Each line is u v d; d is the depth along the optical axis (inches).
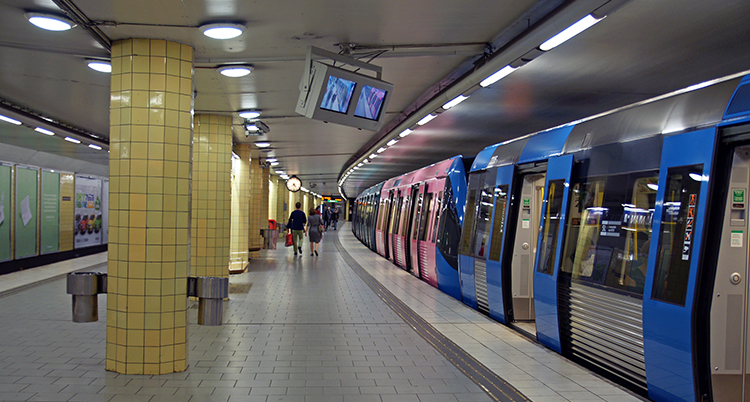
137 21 192.7
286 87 311.6
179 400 177.6
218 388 190.5
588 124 235.8
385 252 736.3
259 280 489.4
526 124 523.5
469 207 368.8
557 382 197.5
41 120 401.1
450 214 427.5
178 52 216.4
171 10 183.3
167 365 208.4
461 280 368.2
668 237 168.4
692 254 157.5
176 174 213.2
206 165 414.6
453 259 406.0
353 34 217.6
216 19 193.0
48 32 204.7
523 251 302.0
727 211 155.3
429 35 223.8
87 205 781.3
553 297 237.8
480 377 204.4
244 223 576.1
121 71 211.6
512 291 300.2
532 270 302.7
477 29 219.9
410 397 182.5
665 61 307.1
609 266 202.1
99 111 380.5
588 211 221.0
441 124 526.9
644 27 249.8
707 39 268.2
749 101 149.1
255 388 190.7
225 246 420.2
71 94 322.3
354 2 182.5
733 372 156.0
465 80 271.1
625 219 196.2
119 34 205.6
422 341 261.9
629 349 187.8
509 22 212.4
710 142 157.6
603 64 312.5
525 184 301.3
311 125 470.9
